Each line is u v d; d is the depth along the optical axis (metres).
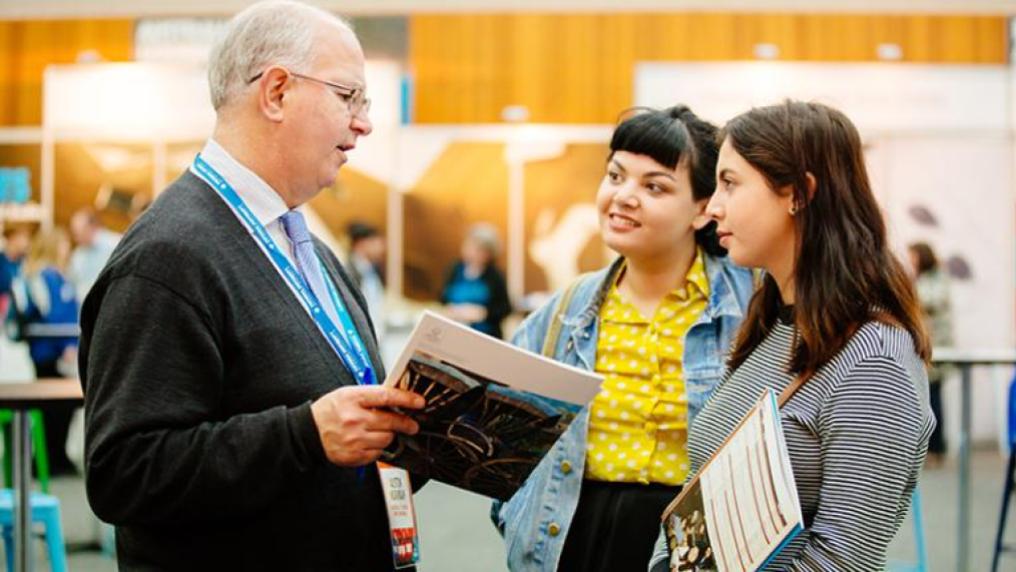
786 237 1.90
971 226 8.88
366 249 8.91
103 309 1.91
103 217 9.02
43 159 9.05
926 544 5.80
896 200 8.89
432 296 8.94
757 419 1.77
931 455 8.57
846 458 1.73
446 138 8.93
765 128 1.89
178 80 8.99
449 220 8.93
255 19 2.06
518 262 8.92
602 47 8.85
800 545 1.77
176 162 9.01
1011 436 4.49
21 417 4.08
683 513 1.92
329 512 2.00
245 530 1.95
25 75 9.07
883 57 8.84
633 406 2.49
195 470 1.83
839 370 1.79
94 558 5.58
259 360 1.96
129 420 1.85
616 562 2.44
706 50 8.83
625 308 2.57
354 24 8.93
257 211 2.06
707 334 2.51
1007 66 8.83
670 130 2.47
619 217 2.50
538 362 1.77
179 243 1.93
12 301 8.93
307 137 2.05
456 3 8.90
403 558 2.12
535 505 2.50
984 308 8.86
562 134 8.88
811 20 8.84
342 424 1.80
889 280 1.83
